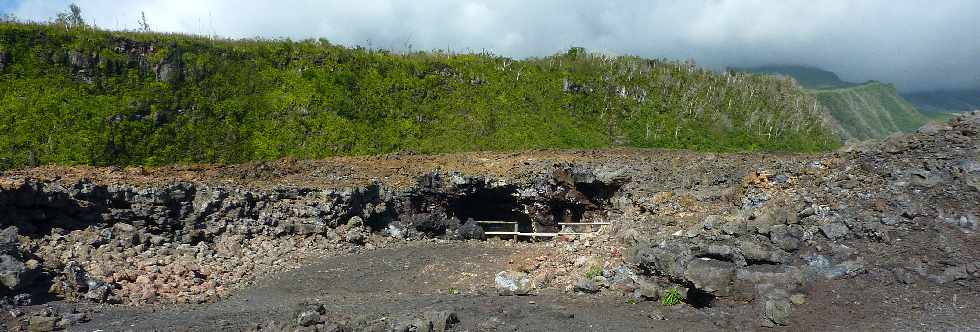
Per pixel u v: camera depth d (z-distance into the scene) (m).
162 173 23.42
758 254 12.97
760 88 59.47
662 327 11.02
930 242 12.90
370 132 37.91
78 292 13.77
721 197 19.34
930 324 10.34
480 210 29.66
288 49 40.78
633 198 24.88
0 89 27.70
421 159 32.47
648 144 44.56
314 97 37.91
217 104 34.03
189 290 15.10
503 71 48.47
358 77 41.88
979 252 12.26
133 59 33.03
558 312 12.04
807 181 17.64
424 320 10.42
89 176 20.39
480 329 10.71
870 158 17.69
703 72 59.50
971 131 17.14
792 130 52.28
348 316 11.38
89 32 32.91
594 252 17.19
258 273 17.53
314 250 20.41
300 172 27.25
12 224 16.78
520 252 20.59
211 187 21.42
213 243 19.91
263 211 21.58
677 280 12.86
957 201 14.02
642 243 15.05
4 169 23.89
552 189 28.89
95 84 30.61
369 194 24.80
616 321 11.42
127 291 14.29
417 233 24.73
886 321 10.70
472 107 43.56
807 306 11.62
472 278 16.95
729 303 12.16
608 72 53.00
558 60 53.94
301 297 14.90
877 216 14.17
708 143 46.19
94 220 18.62
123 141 28.70
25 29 30.39
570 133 43.47
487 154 35.06
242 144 32.81
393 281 16.95
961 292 11.36
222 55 37.28
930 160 16.06
